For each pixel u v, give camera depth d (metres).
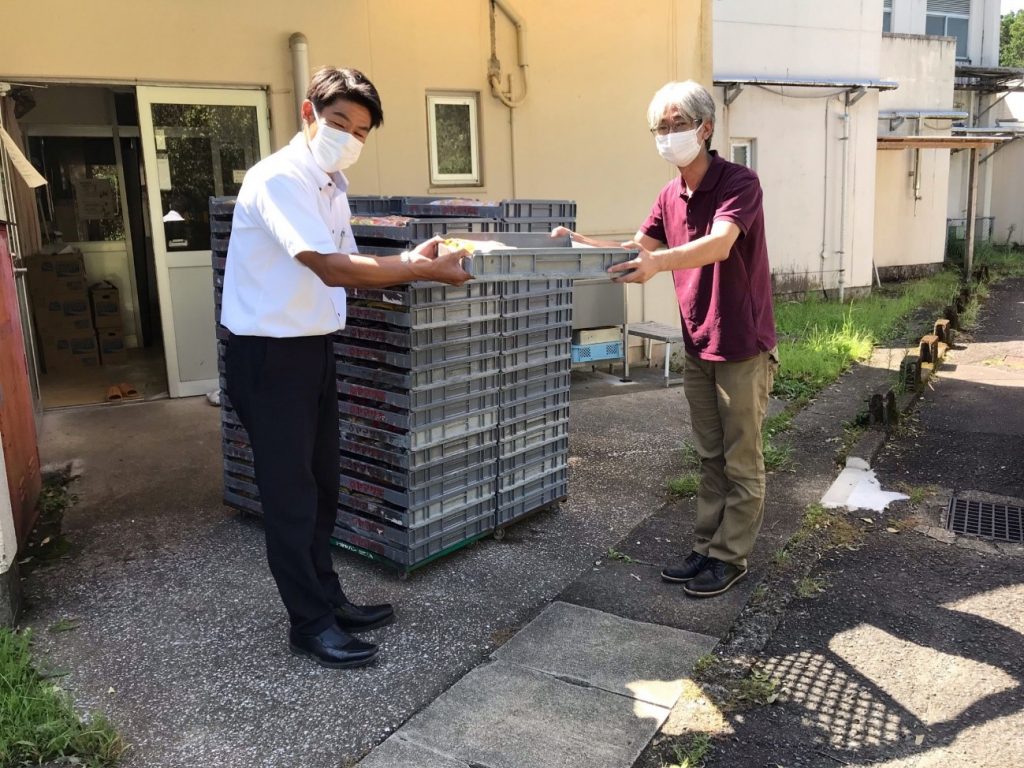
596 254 2.70
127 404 6.11
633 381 7.09
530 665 2.77
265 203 2.43
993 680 2.71
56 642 2.91
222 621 3.07
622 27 7.10
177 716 2.50
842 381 6.95
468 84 6.62
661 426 5.66
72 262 7.29
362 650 2.77
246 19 5.86
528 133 6.92
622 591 3.29
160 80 5.69
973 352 8.24
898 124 14.48
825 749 2.39
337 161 2.52
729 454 3.20
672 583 3.35
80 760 2.29
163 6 5.61
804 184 12.51
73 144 7.94
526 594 3.28
